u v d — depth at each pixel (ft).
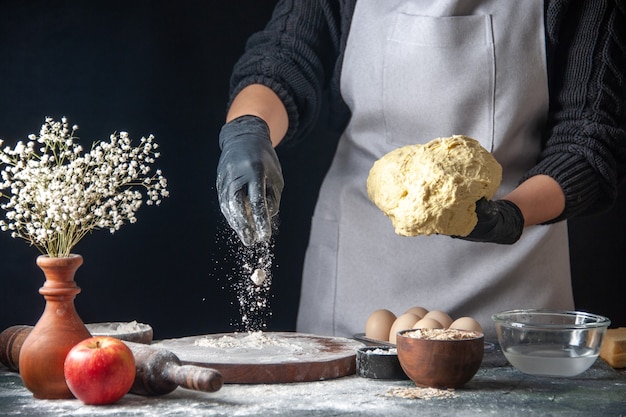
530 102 7.53
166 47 10.98
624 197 11.59
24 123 10.68
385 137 7.79
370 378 5.76
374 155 7.87
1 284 10.55
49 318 5.35
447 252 7.54
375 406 5.09
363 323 7.70
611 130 7.22
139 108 10.99
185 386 5.16
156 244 11.07
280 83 7.77
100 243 10.89
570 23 7.58
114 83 10.91
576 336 5.76
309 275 8.30
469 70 7.43
